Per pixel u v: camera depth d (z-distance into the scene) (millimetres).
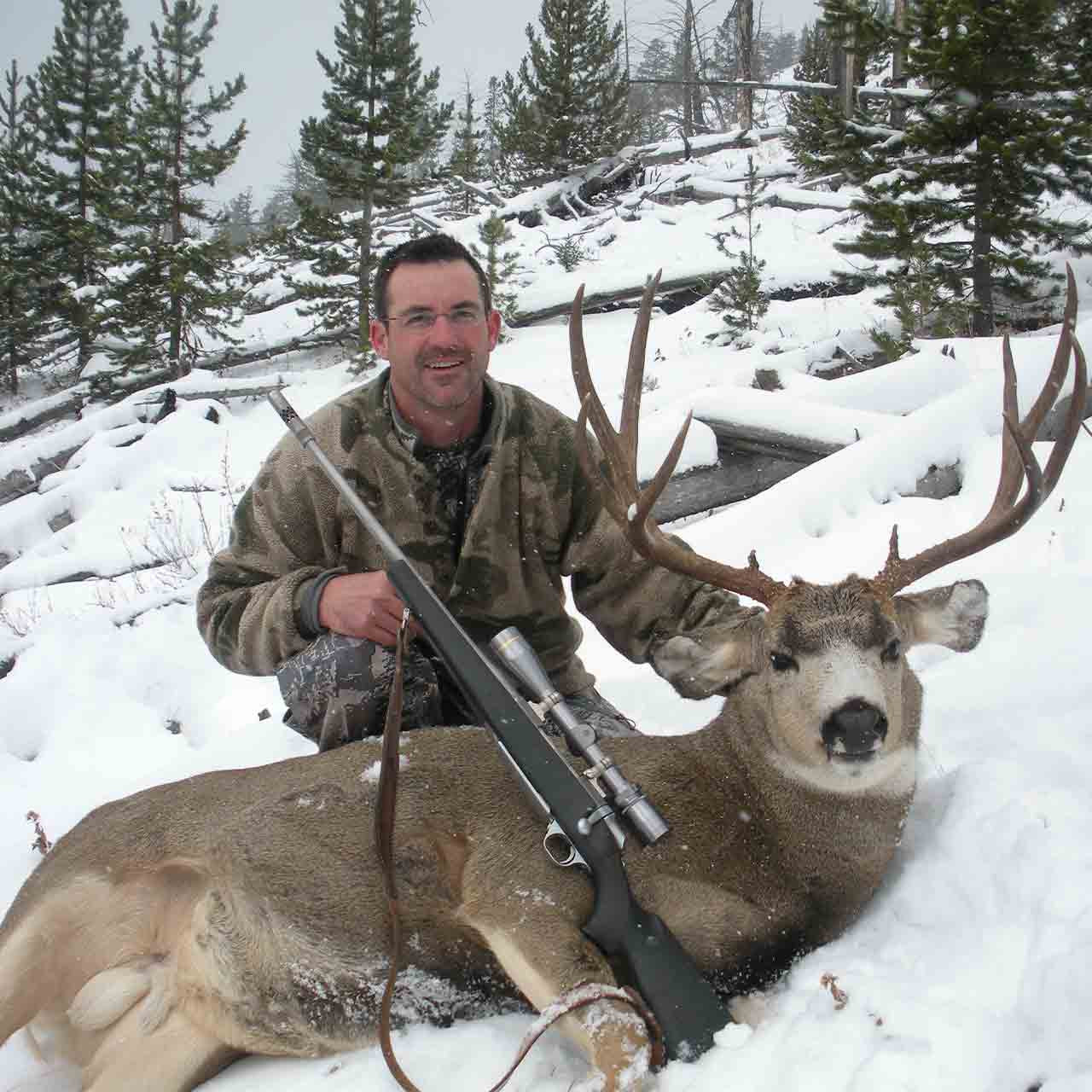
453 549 1772
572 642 1904
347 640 1717
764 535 2982
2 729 2865
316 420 1797
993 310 5238
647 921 1324
